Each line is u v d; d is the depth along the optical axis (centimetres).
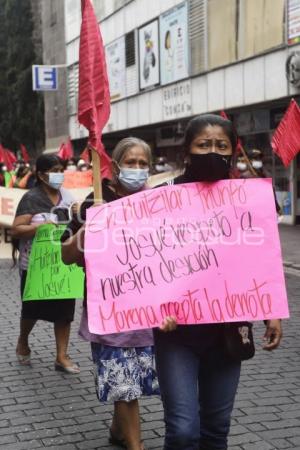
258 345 632
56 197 554
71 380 529
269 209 307
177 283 301
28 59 4322
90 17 345
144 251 305
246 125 1941
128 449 357
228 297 300
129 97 2497
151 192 308
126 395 351
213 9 1808
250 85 1664
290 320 742
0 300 866
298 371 547
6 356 600
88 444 402
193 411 285
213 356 302
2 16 4584
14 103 4319
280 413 448
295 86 1467
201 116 302
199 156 297
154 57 2241
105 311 301
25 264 560
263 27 1577
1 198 771
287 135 909
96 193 333
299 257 1224
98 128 339
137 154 354
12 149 4522
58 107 3412
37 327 710
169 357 293
